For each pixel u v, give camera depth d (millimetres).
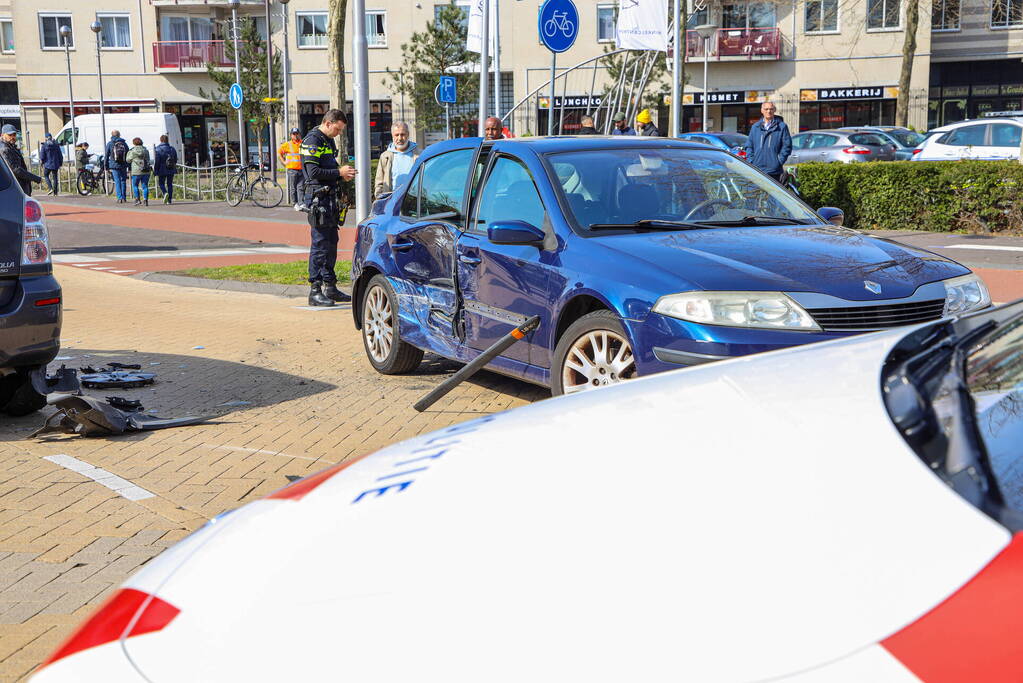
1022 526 1223
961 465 1362
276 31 47688
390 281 7250
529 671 1190
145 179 29906
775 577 1245
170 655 1411
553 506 1505
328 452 5379
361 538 1548
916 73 43562
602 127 26266
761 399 1781
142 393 6809
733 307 4762
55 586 3639
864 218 17672
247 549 1646
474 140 6812
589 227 5629
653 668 1157
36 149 49062
